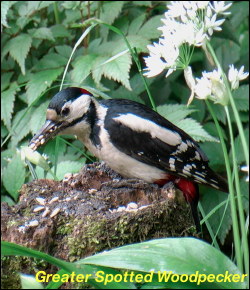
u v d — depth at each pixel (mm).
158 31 10969
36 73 10844
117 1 11273
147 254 6906
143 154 8617
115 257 6863
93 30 11438
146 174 8734
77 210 7594
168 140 8680
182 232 7891
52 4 11953
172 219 7762
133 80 11289
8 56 11578
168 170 8680
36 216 7555
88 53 10789
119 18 11328
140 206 7891
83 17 11359
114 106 8766
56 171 9750
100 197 7980
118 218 7406
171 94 12273
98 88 10242
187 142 8852
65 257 7336
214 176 8938
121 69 10070
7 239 7422
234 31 12180
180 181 8758
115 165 8742
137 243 7141
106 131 8578
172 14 7684
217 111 11617
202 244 7004
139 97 11219
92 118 8656
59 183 8375
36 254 6652
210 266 6867
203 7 7621
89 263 6824
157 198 8031
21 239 7301
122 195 8023
